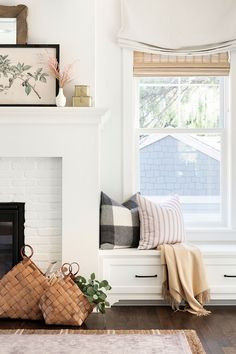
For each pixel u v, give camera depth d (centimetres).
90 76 451
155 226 442
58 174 435
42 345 337
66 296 381
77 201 430
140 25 476
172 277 421
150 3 476
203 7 479
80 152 429
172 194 495
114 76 480
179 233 452
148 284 435
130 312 420
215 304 443
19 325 382
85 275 430
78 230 430
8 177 435
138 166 493
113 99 480
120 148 481
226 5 477
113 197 480
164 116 496
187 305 431
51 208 436
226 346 337
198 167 495
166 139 495
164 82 496
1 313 397
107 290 412
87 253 430
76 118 425
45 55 445
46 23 451
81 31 451
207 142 495
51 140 429
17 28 448
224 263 437
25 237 436
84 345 337
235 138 484
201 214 495
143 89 496
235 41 475
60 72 446
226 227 490
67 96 450
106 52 480
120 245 447
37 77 445
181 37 477
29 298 396
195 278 428
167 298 427
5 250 439
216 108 495
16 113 421
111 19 482
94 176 430
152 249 441
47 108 418
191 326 380
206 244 479
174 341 344
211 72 483
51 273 425
